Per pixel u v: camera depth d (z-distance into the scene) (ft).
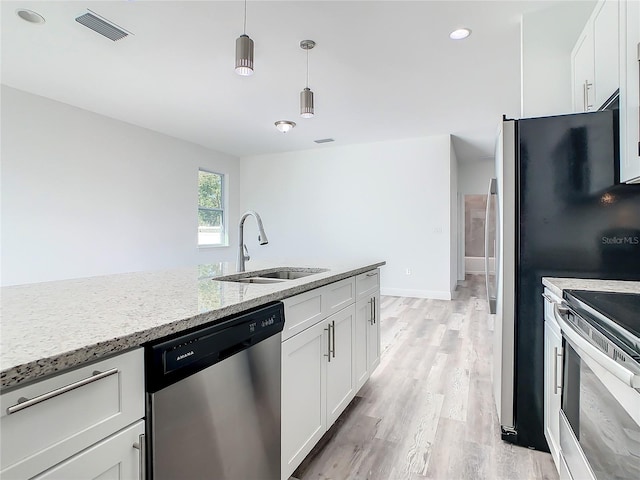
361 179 20.51
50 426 2.15
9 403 1.96
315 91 12.36
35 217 12.85
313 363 5.39
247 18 8.06
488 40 9.02
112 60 10.09
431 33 8.70
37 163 12.87
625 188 5.31
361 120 15.72
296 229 22.39
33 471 2.06
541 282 5.68
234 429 3.70
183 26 8.39
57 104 13.43
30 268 12.71
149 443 2.79
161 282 5.37
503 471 5.31
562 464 4.53
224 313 3.58
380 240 20.10
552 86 7.67
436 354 10.32
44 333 2.63
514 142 5.78
